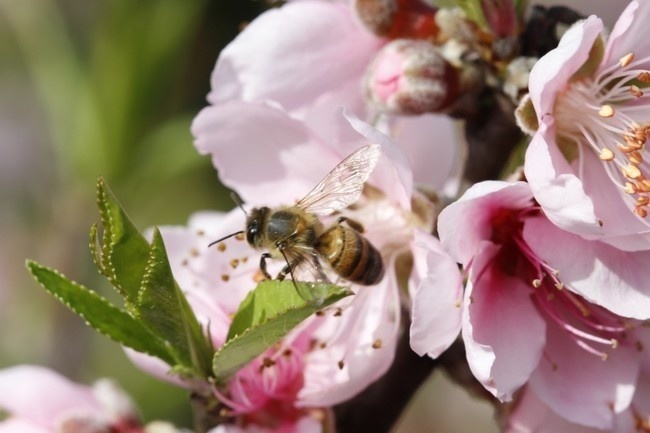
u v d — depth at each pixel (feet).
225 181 0.76
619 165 0.73
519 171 0.72
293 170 0.76
